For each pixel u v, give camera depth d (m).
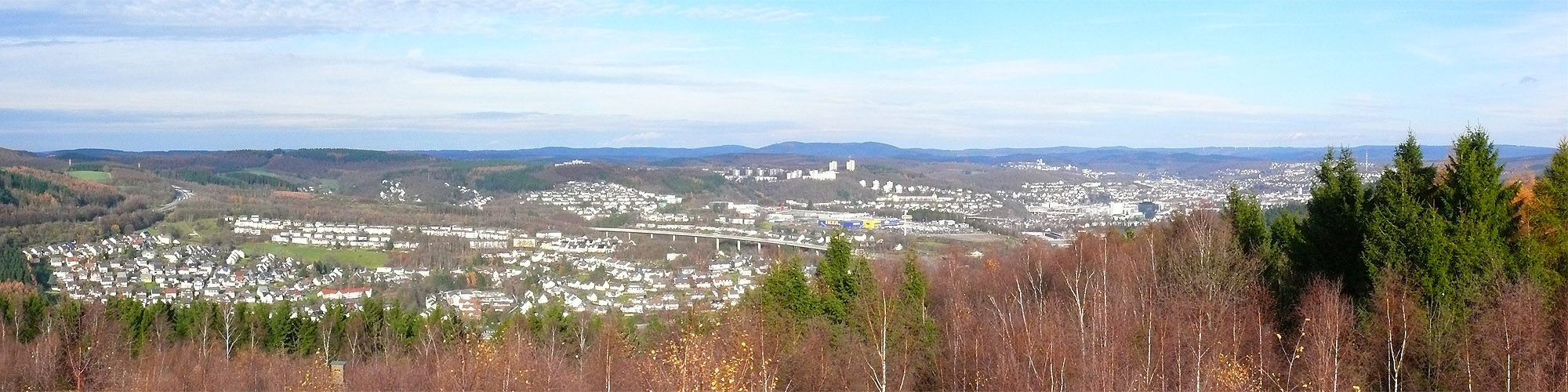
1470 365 27.12
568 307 67.12
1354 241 33.66
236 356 47.16
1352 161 36.44
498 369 35.09
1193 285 37.91
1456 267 28.80
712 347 29.67
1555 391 24.73
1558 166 31.12
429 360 42.41
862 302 36.94
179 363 43.88
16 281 70.00
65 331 45.66
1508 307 26.38
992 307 44.84
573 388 33.88
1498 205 30.00
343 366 41.97
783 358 33.09
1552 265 30.06
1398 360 28.17
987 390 30.59
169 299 68.81
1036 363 30.34
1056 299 41.62
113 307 52.91
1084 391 27.94
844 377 33.34
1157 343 31.72
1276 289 37.09
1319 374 26.73
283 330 52.31
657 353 32.38
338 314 54.81
